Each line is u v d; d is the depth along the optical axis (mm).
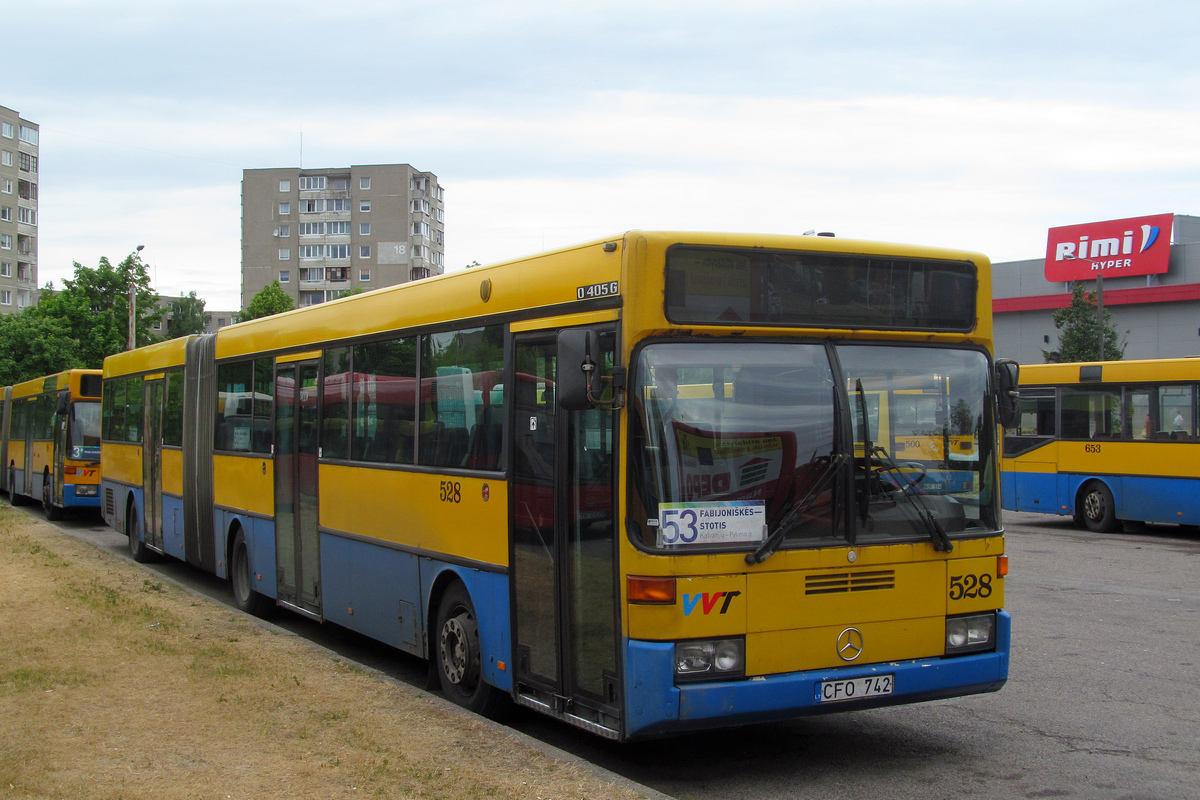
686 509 5895
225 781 5707
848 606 6172
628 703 5867
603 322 6234
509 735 6605
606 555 6148
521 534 7055
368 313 9609
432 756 6164
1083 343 39312
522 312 7121
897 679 6215
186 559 14578
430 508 8297
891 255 6602
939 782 6250
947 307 6754
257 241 112562
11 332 52188
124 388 18250
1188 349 43688
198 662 8680
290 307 92000
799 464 6168
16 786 5578
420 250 112750
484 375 7590
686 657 5816
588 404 5898
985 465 6754
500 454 7348
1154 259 45375
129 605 11492
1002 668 6586
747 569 5941
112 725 6828
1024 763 6602
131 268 55156
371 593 9359
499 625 7305
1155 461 19188
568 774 5816
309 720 6953
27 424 28828
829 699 6043
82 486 23953
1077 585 13688
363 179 111062
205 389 14047
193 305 133500
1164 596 12812
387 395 9172
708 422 6027
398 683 8125
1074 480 20578
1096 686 8516
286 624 12250
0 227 100062
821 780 6328
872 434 6395
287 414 11352
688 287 6082
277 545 11547
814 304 6367
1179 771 6402
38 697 7523
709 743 7172
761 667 5949
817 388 6289
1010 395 6957
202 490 13953
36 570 14305
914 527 6426
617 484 6000
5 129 100562
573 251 6602
